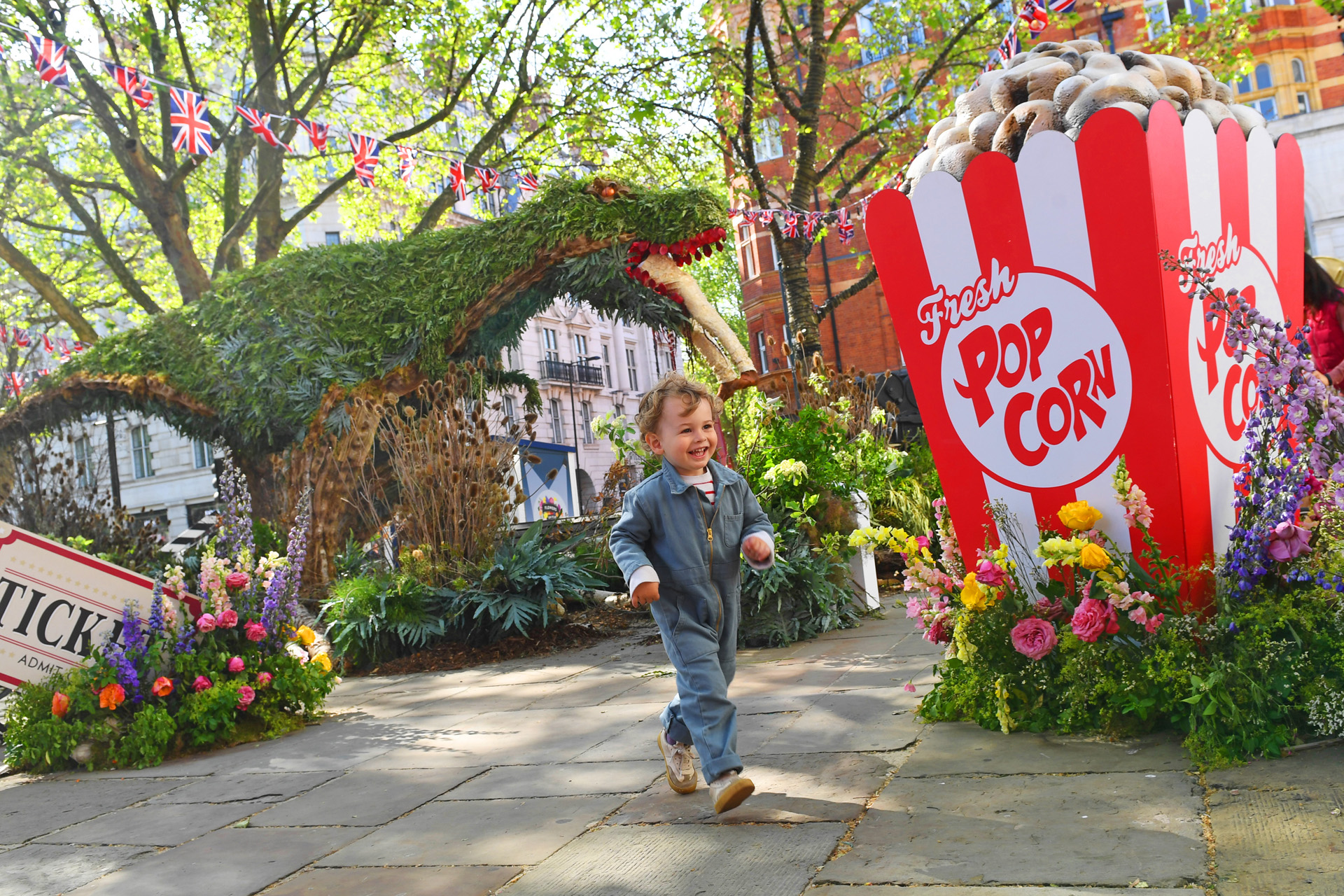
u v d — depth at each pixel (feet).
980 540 12.08
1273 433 9.91
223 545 19.65
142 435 119.14
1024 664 11.27
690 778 10.27
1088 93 10.77
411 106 65.92
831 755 11.18
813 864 7.86
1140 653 10.42
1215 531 10.87
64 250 72.18
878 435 33.99
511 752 13.42
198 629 16.80
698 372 31.07
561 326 142.61
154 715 15.33
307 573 30.12
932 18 55.72
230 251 58.44
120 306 75.36
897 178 15.11
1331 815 7.44
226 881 9.09
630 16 57.93
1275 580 10.21
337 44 58.49
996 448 11.77
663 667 19.47
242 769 14.11
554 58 57.00
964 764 10.16
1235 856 6.93
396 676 22.81
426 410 32.94
